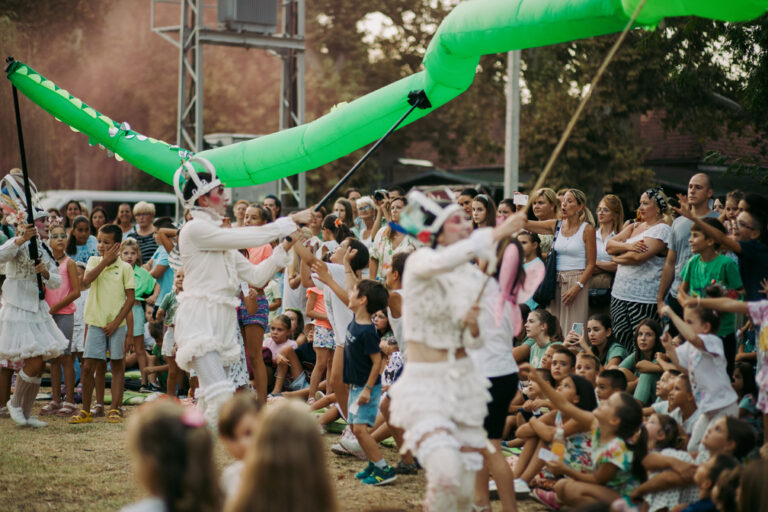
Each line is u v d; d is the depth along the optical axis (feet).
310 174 87.04
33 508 17.43
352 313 22.02
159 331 31.12
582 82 67.51
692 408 18.13
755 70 30.19
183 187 19.53
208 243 18.80
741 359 20.24
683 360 17.87
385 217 29.50
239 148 24.00
